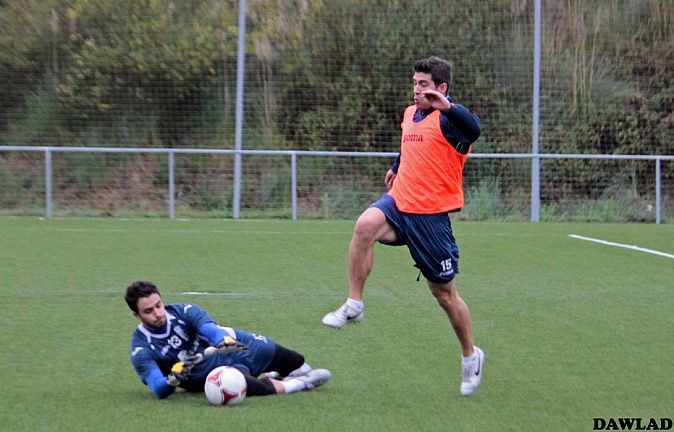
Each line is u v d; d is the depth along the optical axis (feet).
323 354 41.34
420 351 42.06
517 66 111.55
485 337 45.14
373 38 112.16
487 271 66.13
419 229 33.81
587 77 113.50
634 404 33.65
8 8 111.45
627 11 115.55
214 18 112.47
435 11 111.86
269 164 110.11
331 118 112.16
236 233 88.07
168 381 32.27
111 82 111.24
